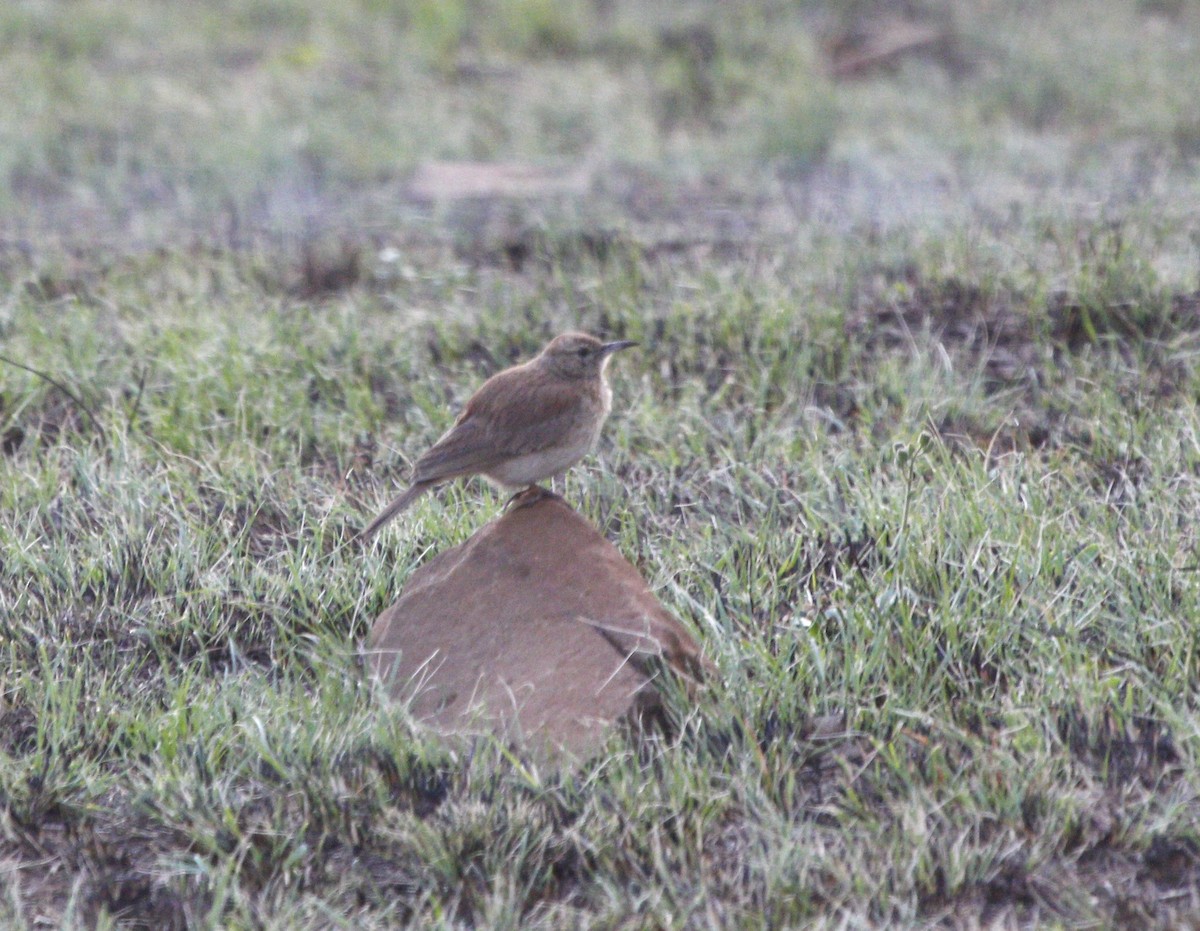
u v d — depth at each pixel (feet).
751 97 75.36
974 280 49.03
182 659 33.73
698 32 84.84
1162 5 87.97
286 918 26.13
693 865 27.27
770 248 54.49
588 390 33.68
